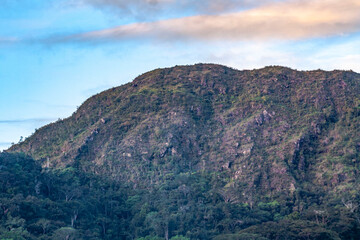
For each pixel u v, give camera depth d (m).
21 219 196.50
